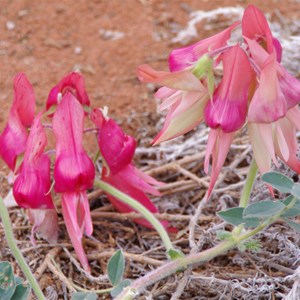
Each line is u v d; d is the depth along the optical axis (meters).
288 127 0.54
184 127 0.54
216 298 0.59
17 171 0.59
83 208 0.58
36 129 0.57
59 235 0.65
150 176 0.68
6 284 0.53
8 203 0.64
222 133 0.54
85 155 0.57
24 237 0.65
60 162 0.57
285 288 0.58
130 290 0.53
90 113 0.61
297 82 0.52
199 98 0.54
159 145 0.73
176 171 0.70
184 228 0.66
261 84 0.51
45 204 0.59
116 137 0.61
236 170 0.69
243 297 0.58
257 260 0.61
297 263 0.60
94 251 0.64
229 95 0.52
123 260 0.54
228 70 0.52
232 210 0.55
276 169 0.64
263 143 0.54
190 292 0.60
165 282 0.60
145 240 0.65
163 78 0.52
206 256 0.57
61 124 0.57
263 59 0.52
